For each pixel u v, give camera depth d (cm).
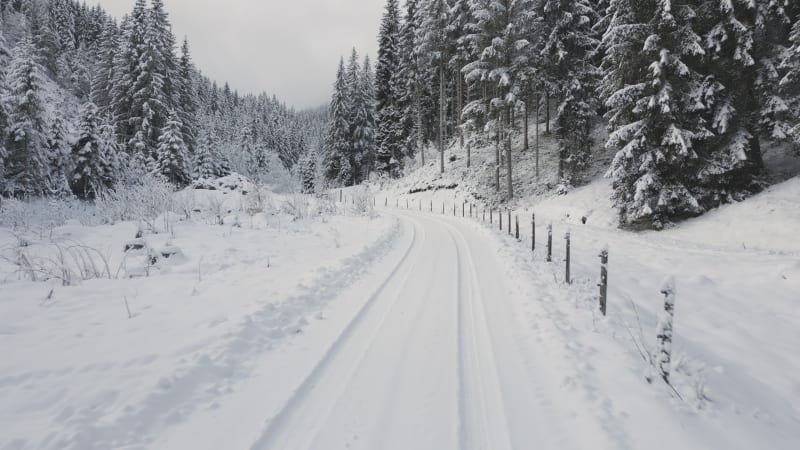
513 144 3694
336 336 557
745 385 470
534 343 534
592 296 775
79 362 429
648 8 1598
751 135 1541
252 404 385
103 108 4234
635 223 1758
